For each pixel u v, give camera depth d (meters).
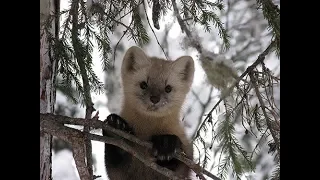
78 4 2.36
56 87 2.44
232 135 2.36
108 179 2.41
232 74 2.34
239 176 2.37
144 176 2.43
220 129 2.35
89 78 2.37
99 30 2.40
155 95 2.43
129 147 2.29
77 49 2.34
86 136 2.28
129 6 2.40
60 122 2.28
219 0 2.42
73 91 2.47
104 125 2.29
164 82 2.45
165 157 2.36
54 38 2.36
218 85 2.34
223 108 2.51
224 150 2.38
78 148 2.27
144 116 2.44
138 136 2.44
